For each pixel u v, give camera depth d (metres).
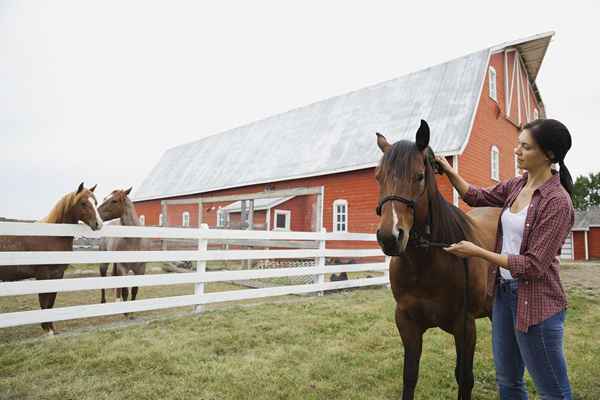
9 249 4.63
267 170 18.94
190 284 10.09
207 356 3.86
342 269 7.80
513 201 2.06
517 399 2.07
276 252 6.80
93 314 4.73
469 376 2.45
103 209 6.75
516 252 1.94
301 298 7.21
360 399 3.07
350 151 15.65
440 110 14.14
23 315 4.18
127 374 3.41
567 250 26.61
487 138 14.34
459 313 2.56
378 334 4.70
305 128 20.14
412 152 2.27
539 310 1.75
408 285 2.55
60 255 4.58
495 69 15.48
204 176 24.31
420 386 3.32
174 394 3.04
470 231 2.87
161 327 4.86
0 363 3.59
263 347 4.24
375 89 18.44
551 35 15.29
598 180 45.16
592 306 6.42
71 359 3.70
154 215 29.00
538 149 1.86
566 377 1.76
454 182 2.69
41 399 2.93
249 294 6.36
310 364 3.74
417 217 2.33
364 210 14.47
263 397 3.05
